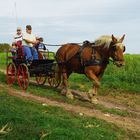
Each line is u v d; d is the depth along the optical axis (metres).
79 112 14.76
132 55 34.22
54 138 10.78
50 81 20.20
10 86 19.59
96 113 15.12
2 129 11.05
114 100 18.64
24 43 19.39
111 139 11.66
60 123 12.04
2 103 13.56
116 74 25.14
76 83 22.72
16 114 12.14
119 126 13.30
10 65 20.23
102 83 22.23
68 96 17.52
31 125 11.45
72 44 18.22
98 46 16.67
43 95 17.58
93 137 11.38
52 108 14.62
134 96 19.80
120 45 16.17
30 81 22.53
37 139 10.72
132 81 22.94
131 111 16.41
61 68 18.33
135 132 12.77
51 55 25.62
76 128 11.81
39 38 19.86
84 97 18.22
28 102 14.92
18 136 10.78
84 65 16.86
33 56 19.06
